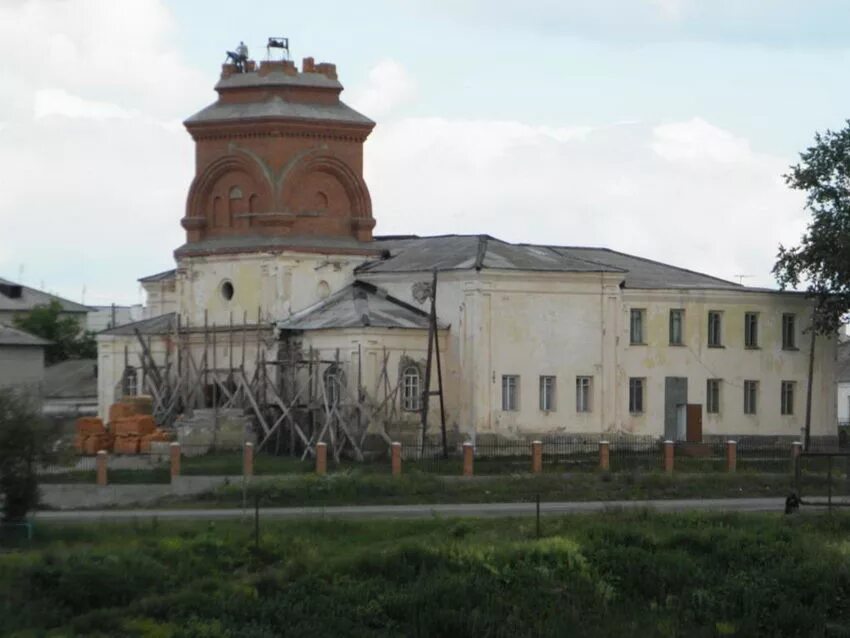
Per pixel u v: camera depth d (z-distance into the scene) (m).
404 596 72.88
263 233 120.81
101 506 94.75
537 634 71.06
